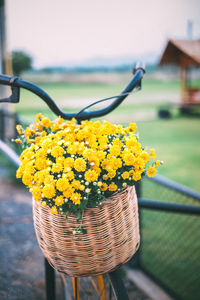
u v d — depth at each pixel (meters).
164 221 3.51
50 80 71.38
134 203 1.04
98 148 1.00
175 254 3.00
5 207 3.71
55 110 1.21
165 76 68.94
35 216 1.02
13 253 2.63
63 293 1.89
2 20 7.59
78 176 0.92
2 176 4.83
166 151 9.90
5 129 5.11
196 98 23.80
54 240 0.96
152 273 2.64
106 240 0.94
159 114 20.05
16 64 39.47
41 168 0.95
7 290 2.12
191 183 6.52
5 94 7.65
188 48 23.95
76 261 0.96
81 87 58.06
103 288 1.39
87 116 1.27
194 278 2.68
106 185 0.91
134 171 0.96
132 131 1.10
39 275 2.32
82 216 0.90
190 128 15.09
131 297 2.36
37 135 1.11
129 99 36.53
